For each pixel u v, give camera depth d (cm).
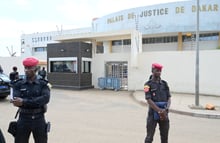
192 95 1916
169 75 2117
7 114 1116
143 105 1484
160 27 3081
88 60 2491
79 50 2366
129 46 3366
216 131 882
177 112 1271
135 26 3253
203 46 3161
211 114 1163
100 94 2038
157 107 540
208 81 1936
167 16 3052
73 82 2386
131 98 1803
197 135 820
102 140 735
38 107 447
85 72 2462
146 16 3178
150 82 557
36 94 445
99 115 1153
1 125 905
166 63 2131
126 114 1186
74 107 1388
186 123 1023
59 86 2467
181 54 2064
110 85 2366
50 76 2527
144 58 2267
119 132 831
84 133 813
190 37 3170
